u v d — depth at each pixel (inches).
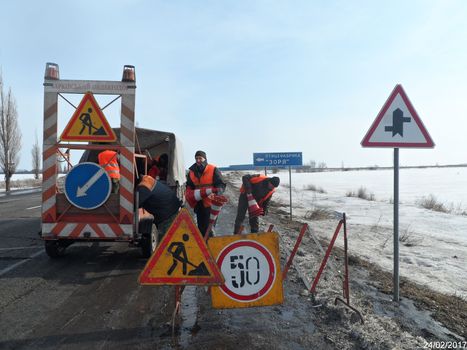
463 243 377.7
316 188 1272.1
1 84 1239.5
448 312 190.1
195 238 160.4
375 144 196.9
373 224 493.7
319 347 144.9
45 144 253.6
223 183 246.4
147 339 151.6
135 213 259.1
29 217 505.7
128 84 256.1
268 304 170.7
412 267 281.4
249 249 171.8
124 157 255.8
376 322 166.4
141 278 158.4
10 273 243.6
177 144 403.2
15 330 159.2
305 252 304.2
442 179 1899.6
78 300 196.5
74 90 254.1
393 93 197.9
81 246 328.8
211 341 149.4
